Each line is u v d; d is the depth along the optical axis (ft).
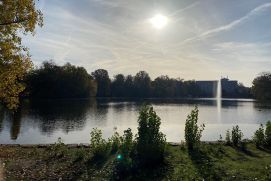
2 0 55.26
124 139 56.44
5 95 62.23
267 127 66.18
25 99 353.92
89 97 452.35
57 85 384.47
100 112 225.35
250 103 418.51
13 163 50.44
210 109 286.66
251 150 60.23
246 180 37.81
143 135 48.11
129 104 335.88
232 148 62.28
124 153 49.96
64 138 109.81
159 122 49.19
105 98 525.34
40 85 366.22
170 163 47.65
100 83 548.72
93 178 41.45
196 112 62.03
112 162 48.42
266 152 58.34
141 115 49.52
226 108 301.63
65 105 289.12
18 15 56.39
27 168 47.34
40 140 105.29
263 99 465.47
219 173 41.01
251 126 149.48
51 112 214.07
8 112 204.54
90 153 57.26
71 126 144.97
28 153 58.65
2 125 142.92
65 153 57.57
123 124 156.46
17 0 55.77
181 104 373.20
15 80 63.77
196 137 61.00
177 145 65.92
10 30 56.95
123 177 41.32
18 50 59.77
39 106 266.57
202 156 53.06
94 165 48.65
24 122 155.74
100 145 55.01
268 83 444.96
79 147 65.00
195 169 43.65
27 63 61.57
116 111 237.04
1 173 44.04
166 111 251.60
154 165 46.62
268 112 247.70
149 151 47.06
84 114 207.00
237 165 45.88
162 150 48.03
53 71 383.04
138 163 45.70
